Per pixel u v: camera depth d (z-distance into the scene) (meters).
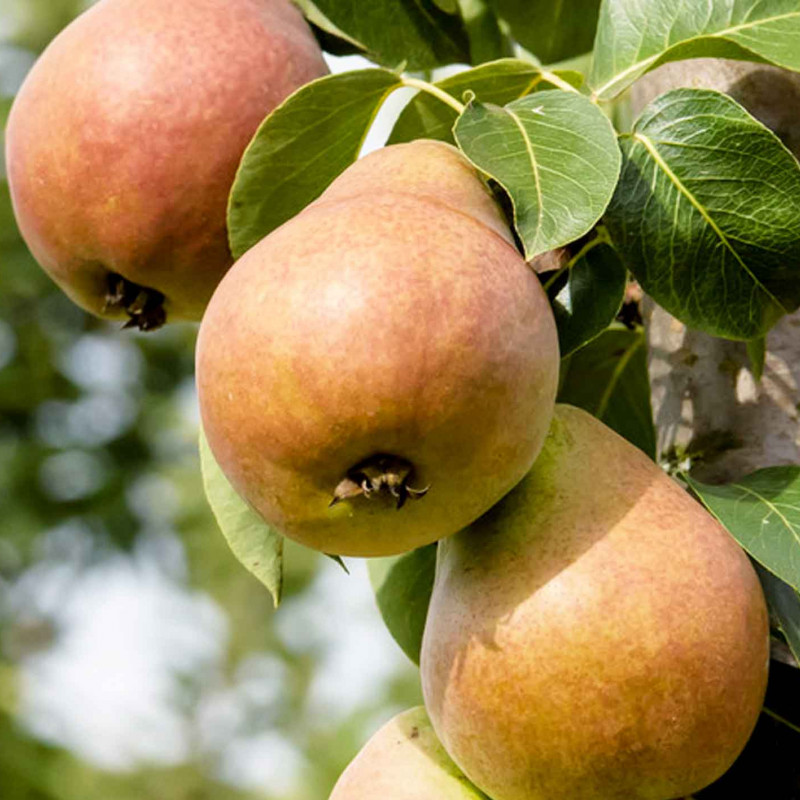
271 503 0.52
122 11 0.61
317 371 0.50
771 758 0.57
